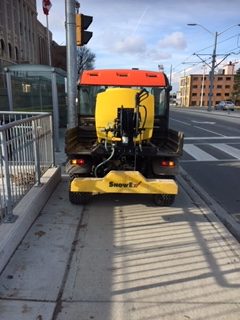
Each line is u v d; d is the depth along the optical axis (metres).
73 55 7.50
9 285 3.41
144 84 6.54
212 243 4.44
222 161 10.26
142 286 3.45
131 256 4.05
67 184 6.84
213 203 6.22
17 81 11.39
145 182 5.29
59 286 3.41
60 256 3.99
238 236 4.79
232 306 3.16
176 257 4.05
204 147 12.95
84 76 6.59
